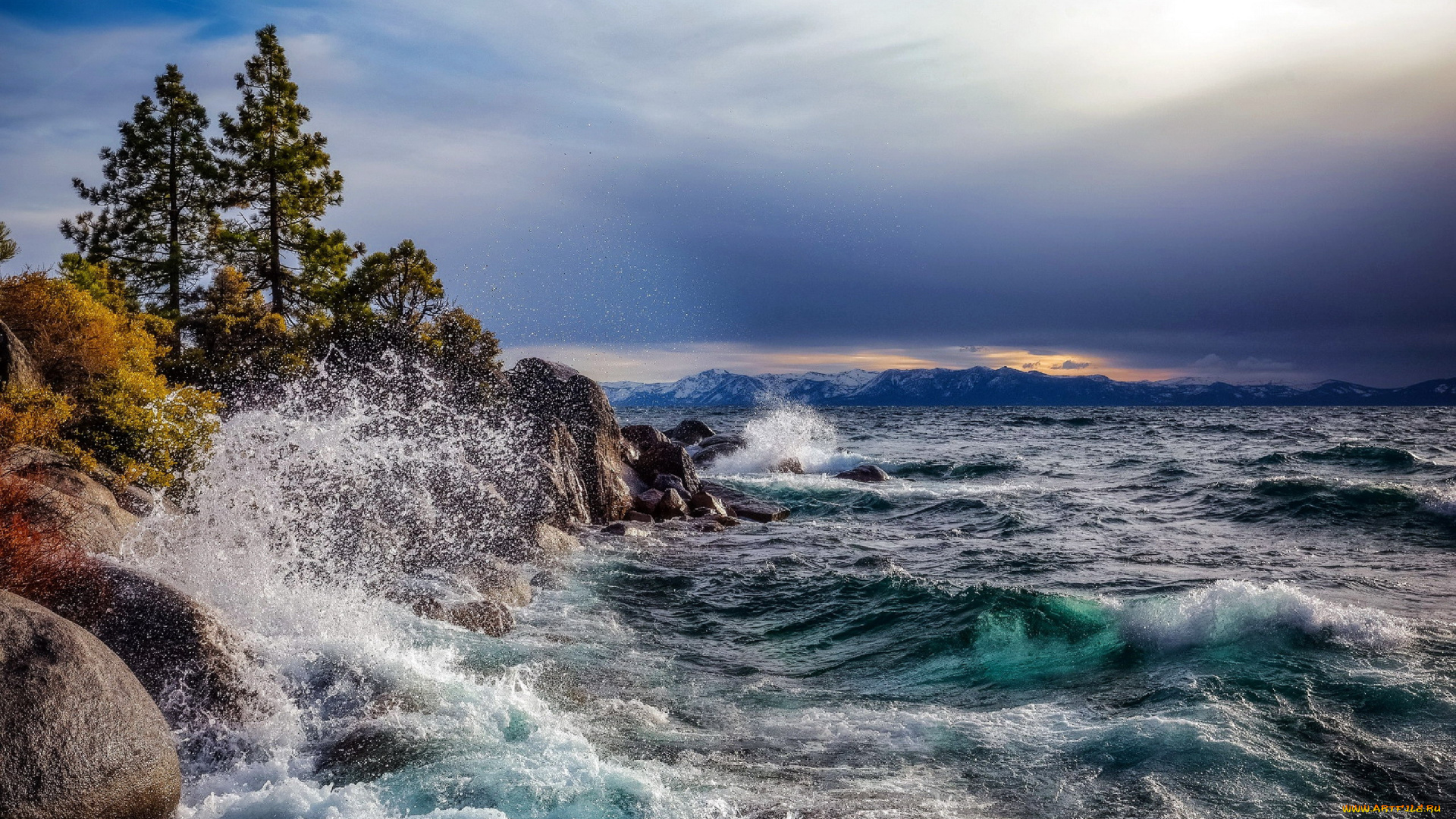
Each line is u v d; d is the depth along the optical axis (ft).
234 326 87.35
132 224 96.94
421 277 101.04
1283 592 39.37
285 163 96.32
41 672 19.48
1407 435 206.18
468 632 39.11
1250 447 167.94
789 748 28.60
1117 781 25.77
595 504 75.82
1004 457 147.13
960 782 25.98
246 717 26.71
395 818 22.61
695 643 41.75
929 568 58.70
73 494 36.01
